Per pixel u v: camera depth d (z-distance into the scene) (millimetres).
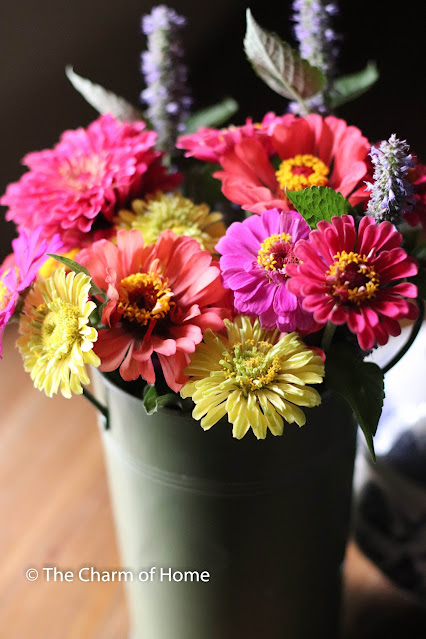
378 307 529
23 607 831
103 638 812
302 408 585
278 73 643
